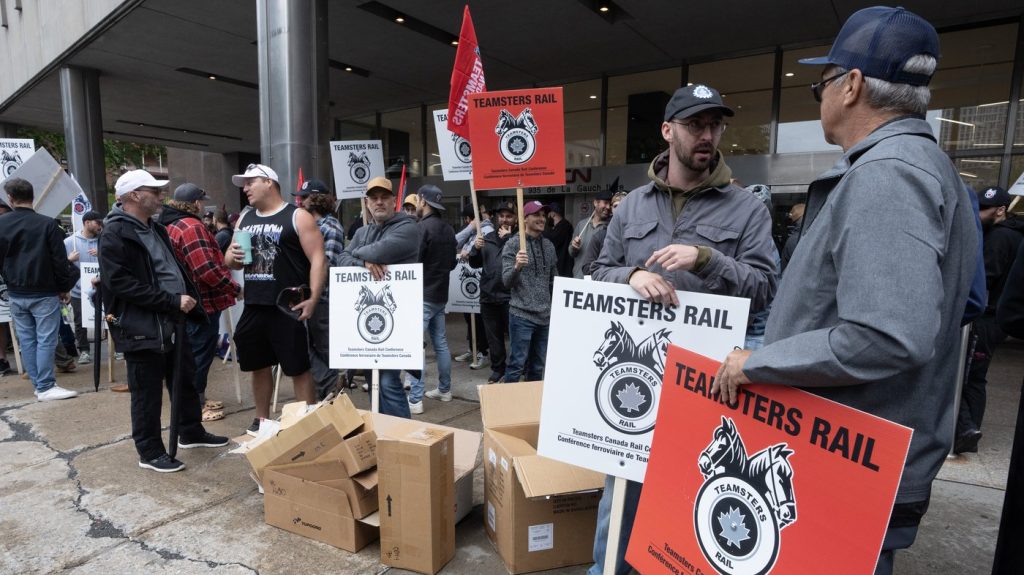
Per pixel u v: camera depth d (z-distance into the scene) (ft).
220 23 27.50
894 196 3.43
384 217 10.94
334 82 36.65
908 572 7.88
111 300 10.73
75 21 30.66
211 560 8.08
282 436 8.77
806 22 25.35
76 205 23.79
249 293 11.66
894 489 3.30
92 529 8.97
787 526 3.84
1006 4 22.67
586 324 5.81
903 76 3.87
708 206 6.08
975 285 5.22
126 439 12.99
